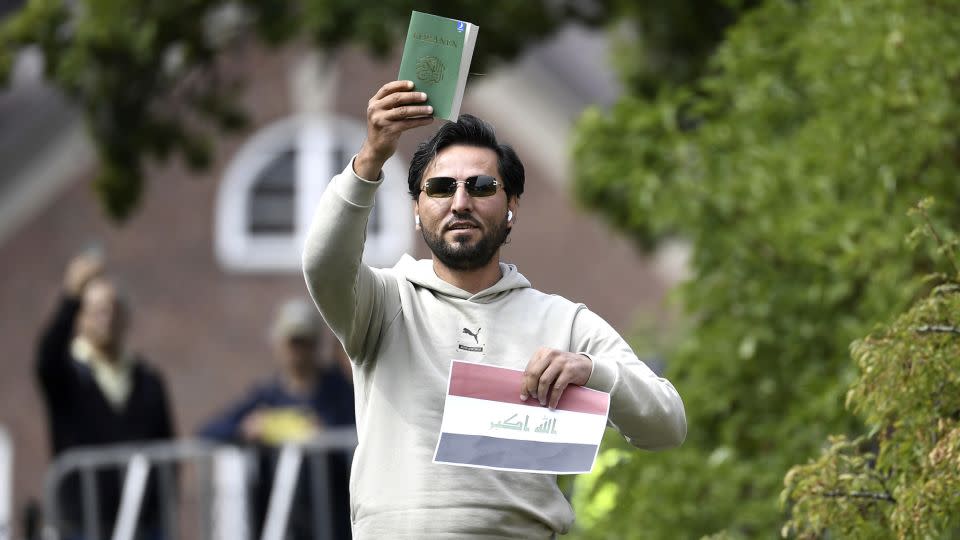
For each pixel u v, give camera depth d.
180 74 29.42
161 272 50.50
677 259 49.81
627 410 10.78
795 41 18.02
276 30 28.86
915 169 16.81
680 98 19.59
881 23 16.75
